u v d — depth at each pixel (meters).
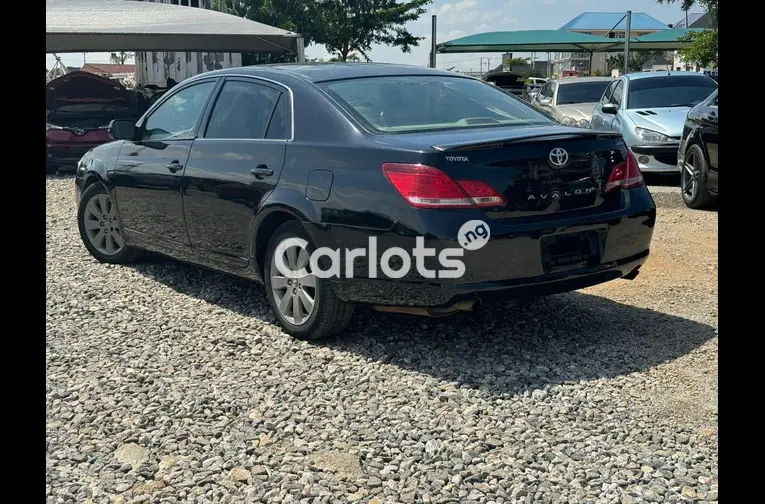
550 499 3.03
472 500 3.04
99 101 14.22
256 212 4.96
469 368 4.33
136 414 3.87
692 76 12.70
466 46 31.81
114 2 17.84
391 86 5.06
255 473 3.27
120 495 3.14
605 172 4.46
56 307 5.62
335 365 4.43
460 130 4.59
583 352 4.54
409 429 3.63
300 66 5.45
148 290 6.07
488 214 4.09
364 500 3.04
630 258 4.59
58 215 9.59
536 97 18.19
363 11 29.59
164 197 5.88
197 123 5.73
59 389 4.18
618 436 3.53
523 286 4.18
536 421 3.68
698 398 3.89
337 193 4.44
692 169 9.14
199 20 16.20
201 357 4.62
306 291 4.78
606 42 31.22
